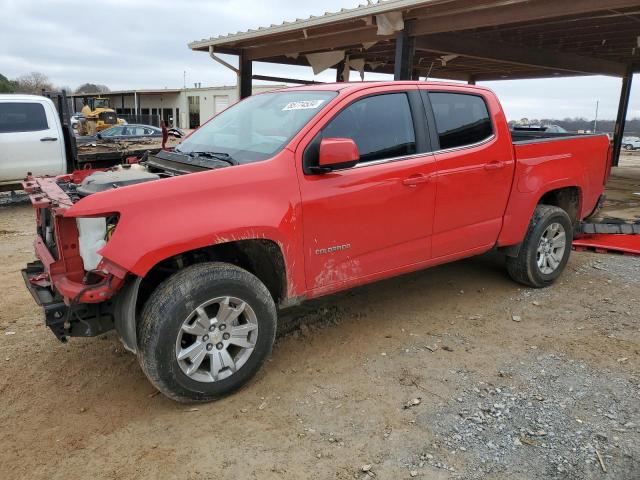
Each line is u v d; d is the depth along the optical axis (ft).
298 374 11.97
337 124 12.23
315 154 11.72
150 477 8.72
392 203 12.92
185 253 11.27
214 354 10.62
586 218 21.16
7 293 17.12
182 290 9.98
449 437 9.65
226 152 12.65
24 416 10.43
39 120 32.40
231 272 10.55
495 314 15.40
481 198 14.97
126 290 10.20
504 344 13.46
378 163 12.78
